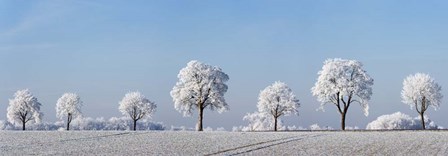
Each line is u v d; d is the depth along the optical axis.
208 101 80.31
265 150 35.28
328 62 76.62
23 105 108.88
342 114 74.25
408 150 34.50
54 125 126.50
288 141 42.56
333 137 46.81
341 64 75.12
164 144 39.88
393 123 112.00
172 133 53.38
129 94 107.50
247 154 32.81
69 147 37.34
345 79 73.19
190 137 47.53
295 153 33.34
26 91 110.69
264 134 52.72
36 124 124.50
